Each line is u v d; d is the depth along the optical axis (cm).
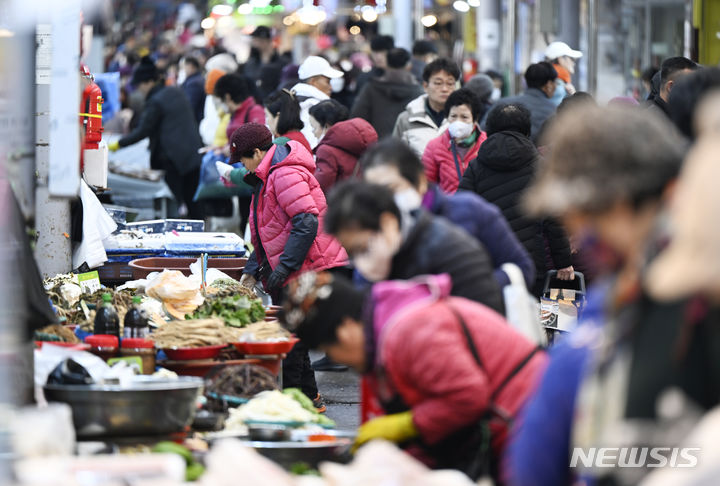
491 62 5953
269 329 1720
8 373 932
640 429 655
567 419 741
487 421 1045
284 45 9256
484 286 1200
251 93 4084
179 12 12075
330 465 989
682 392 645
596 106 716
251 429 1280
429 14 8112
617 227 691
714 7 3556
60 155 1238
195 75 4612
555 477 752
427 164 2339
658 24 3853
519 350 1059
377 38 4322
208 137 4078
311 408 1448
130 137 3919
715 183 593
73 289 1917
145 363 1519
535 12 4959
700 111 621
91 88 2291
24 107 1087
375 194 1130
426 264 1184
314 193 2131
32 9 1052
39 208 2141
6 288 956
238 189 3597
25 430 1009
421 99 2745
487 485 1026
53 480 937
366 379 1127
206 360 1611
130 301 1881
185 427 1242
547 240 2106
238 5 10219
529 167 2106
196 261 2395
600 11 4072
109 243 2425
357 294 1087
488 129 2141
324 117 2800
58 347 1335
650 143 684
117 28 11119
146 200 3822
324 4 8788
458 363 1020
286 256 2075
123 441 1206
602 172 682
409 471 964
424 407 1038
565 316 2041
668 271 620
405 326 1032
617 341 676
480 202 1392
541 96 2966
